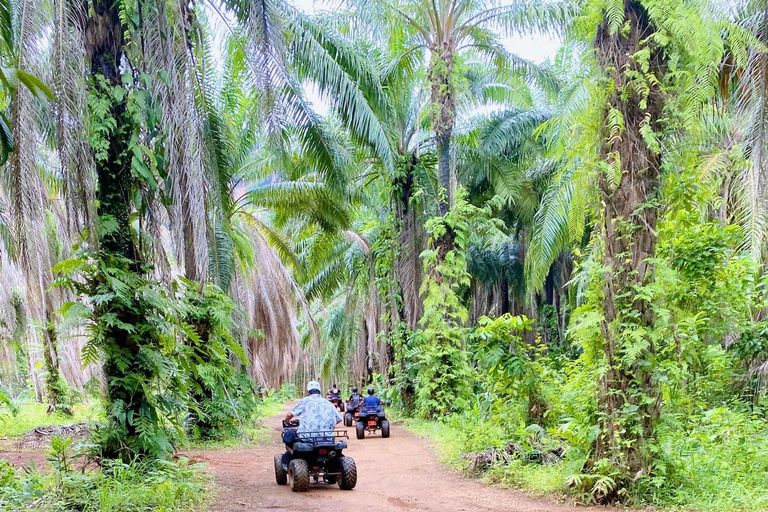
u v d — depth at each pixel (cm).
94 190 723
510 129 2189
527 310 2850
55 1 713
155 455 783
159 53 820
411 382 2055
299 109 1432
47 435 1350
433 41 1861
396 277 2272
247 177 2038
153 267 816
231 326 1363
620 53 766
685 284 829
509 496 782
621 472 713
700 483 712
